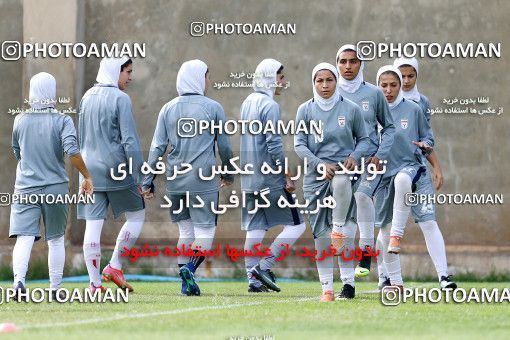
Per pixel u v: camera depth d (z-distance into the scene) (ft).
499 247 168.45
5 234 170.09
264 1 171.01
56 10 169.89
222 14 171.32
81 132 126.82
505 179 169.78
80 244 169.89
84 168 113.80
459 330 83.20
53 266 114.83
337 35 170.50
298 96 170.30
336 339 77.20
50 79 113.39
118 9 171.73
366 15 170.50
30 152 112.98
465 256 166.81
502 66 169.99
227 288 142.92
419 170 125.49
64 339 76.95
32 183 112.78
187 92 125.59
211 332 81.92
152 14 171.73
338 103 112.06
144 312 100.22
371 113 121.08
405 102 125.80
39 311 102.53
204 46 171.01
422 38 169.99
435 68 169.89
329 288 113.80
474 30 169.99
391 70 125.29
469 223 169.17
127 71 128.16
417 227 168.35
